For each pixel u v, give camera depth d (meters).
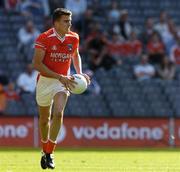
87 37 79.75
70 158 46.84
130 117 70.19
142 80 77.88
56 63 32.38
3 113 70.56
